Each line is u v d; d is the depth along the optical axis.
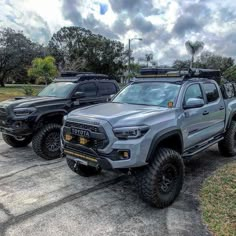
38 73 33.84
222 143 5.59
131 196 3.88
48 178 4.57
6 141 6.48
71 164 4.36
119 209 3.49
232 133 5.53
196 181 4.36
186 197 3.80
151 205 3.48
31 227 3.06
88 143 3.43
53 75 34.03
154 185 3.31
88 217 3.29
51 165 5.28
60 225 3.11
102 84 7.19
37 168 5.08
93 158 3.41
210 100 4.91
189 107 4.03
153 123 3.36
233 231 2.93
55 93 6.53
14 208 3.50
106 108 3.96
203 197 3.74
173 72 4.50
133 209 3.49
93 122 3.35
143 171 3.34
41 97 6.29
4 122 5.59
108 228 3.05
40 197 3.83
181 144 3.87
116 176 4.66
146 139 3.21
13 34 48.75
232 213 3.29
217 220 3.15
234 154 5.74
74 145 3.63
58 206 3.57
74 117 3.67
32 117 5.44
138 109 3.80
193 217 3.26
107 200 3.75
